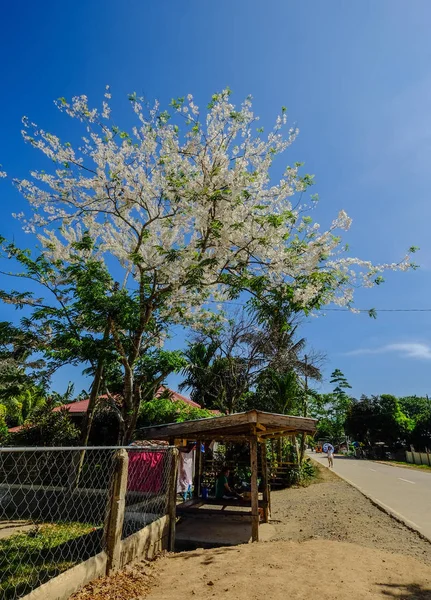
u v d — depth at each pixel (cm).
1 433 1491
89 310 865
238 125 904
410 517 857
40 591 326
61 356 946
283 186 911
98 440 1568
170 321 1055
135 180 975
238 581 421
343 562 489
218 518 885
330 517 886
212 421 736
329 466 2406
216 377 1847
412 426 4234
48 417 1309
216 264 901
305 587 405
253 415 714
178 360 1039
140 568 464
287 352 1823
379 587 416
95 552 617
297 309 873
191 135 901
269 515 921
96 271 894
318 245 872
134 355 955
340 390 5866
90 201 970
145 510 689
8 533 730
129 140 945
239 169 879
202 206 876
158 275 970
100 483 1012
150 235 980
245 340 1834
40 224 984
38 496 904
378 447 4322
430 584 433
